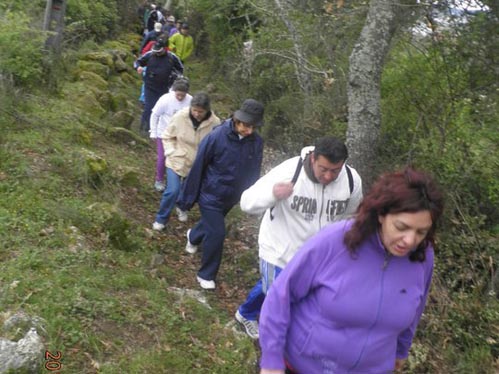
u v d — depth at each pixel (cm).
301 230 365
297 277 241
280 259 371
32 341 338
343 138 698
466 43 574
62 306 390
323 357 244
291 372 261
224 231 506
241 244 629
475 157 568
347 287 233
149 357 375
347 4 688
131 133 849
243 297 531
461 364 444
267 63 952
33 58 794
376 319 236
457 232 545
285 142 840
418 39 625
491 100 581
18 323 358
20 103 720
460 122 591
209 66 1537
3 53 748
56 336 364
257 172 497
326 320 239
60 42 928
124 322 402
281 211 368
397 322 239
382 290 234
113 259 491
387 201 220
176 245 595
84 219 527
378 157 607
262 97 982
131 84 1289
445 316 471
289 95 905
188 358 392
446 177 569
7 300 382
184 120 588
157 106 695
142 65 934
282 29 877
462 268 514
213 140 482
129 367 361
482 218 537
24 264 428
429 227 223
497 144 573
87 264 461
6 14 813
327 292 236
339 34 780
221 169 487
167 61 920
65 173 611
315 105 764
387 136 638
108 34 1672
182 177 596
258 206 362
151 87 931
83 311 395
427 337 466
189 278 536
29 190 543
